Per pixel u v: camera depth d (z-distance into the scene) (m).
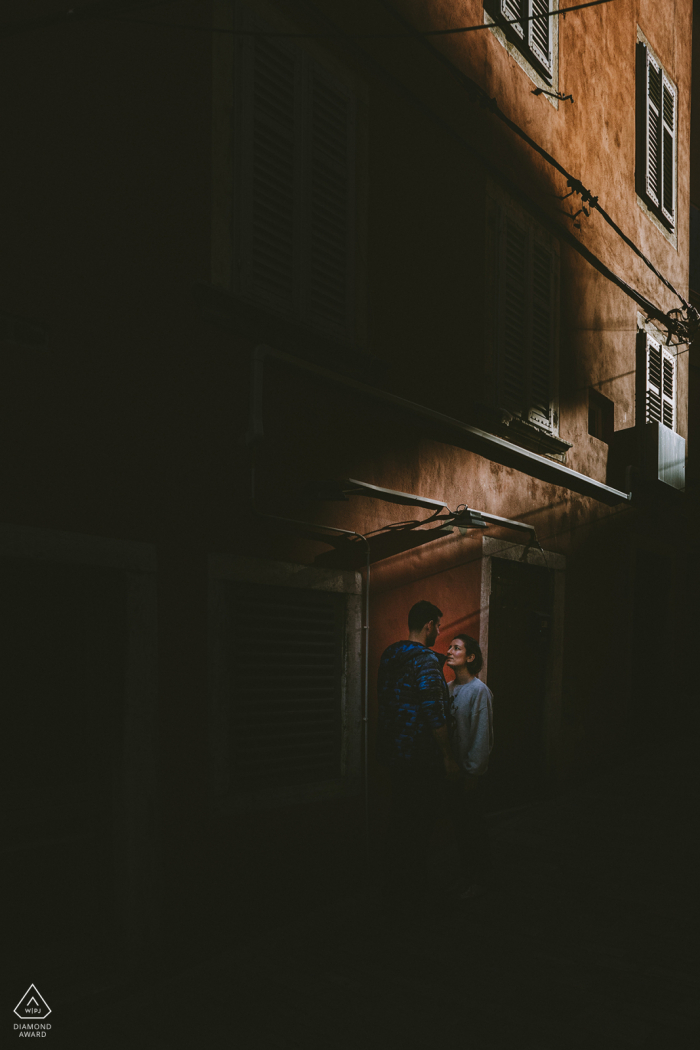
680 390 11.54
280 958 4.11
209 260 4.50
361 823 5.41
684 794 7.87
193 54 4.45
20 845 3.61
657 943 4.30
